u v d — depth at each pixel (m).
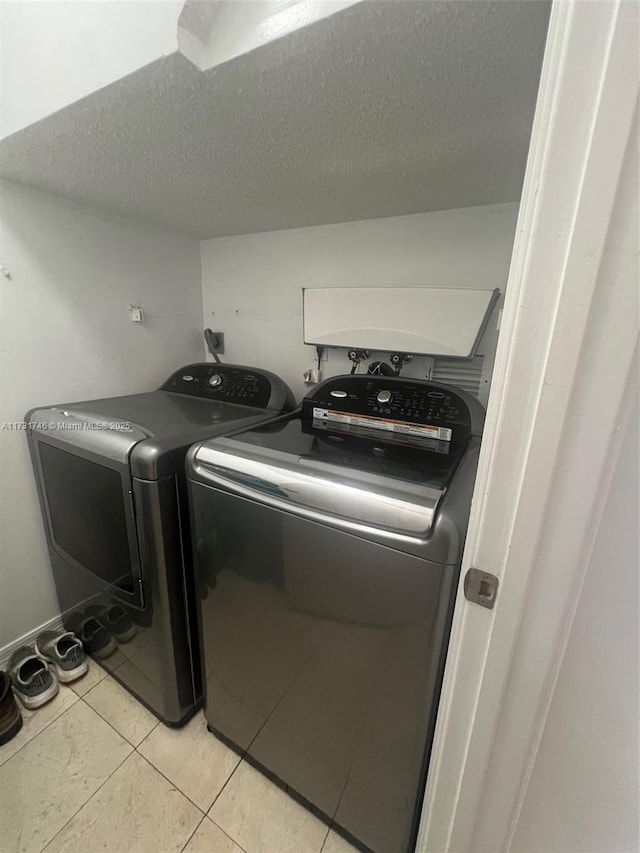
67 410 1.37
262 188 1.26
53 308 1.46
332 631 0.87
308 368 1.82
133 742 1.27
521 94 0.75
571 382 0.44
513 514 0.51
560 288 0.42
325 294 1.57
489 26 0.57
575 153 0.39
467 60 0.65
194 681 1.31
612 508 0.47
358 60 0.66
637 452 0.45
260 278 1.88
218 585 1.07
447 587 0.70
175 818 1.08
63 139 0.97
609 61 0.35
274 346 1.90
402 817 0.91
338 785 1.00
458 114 0.83
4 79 0.92
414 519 0.71
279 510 0.88
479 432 1.18
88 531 1.28
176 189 1.29
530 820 0.67
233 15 0.65
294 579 0.90
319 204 1.39
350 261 1.62
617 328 0.41
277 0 0.62
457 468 0.96
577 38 0.36
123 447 1.07
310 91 0.76
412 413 1.28
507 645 0.57
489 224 1.32
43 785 1.15
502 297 1.33
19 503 1.47
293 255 1.75
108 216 1.59
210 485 0.99
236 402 1.65
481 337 1.32
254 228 1.76
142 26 0.68
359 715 0.89
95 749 1.25
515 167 1.05
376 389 1.38
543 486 0.48
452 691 0.66
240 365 1.82
